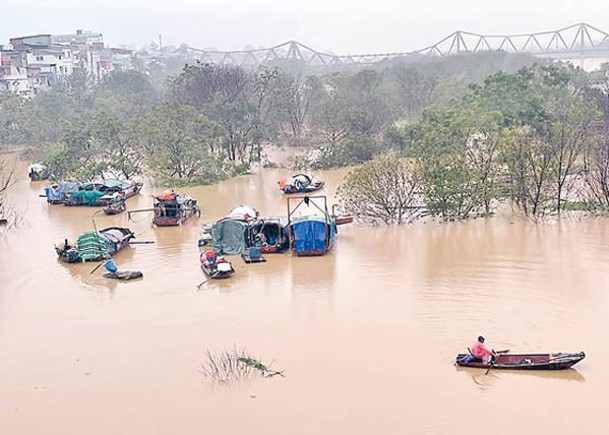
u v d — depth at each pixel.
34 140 75.81
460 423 16.75
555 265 28.36
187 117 58.47
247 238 32.12
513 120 53.19
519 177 37.53
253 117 65.19
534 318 22.88
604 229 33.78
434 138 40.12
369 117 66.62
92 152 56.78
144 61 169.62
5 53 101.31
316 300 25.39
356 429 16.64
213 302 25.58
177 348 21.64
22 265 31.22
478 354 19.53
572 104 55.34
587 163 41.03
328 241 31.73
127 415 17.80
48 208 44.75
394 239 33.53
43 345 22.30
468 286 26.19
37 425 17.56
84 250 31.31
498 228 34.72
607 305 23.75
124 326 23.59
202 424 17.17
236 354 20.81
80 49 131.75
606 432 16.25
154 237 35.91
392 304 24.64
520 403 17.58
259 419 17.27
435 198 36.78
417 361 20.08
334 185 51.28
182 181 52.38
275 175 57.06
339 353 20.80
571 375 18.94
